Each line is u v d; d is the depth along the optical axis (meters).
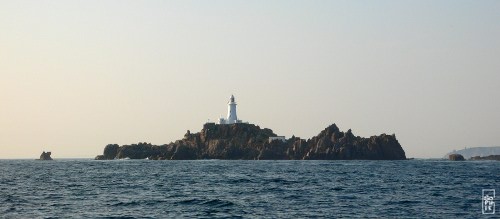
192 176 134.00
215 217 58.25
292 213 61.25
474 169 190.00
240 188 94.19
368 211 62.75
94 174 148.75
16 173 157.62
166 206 66.88
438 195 80.94
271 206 67.25
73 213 60.91
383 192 86.12
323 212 62.00
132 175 141.00
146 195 80.94
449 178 126.94
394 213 61.12
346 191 87.94
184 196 79.31
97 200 73.62
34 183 108.94
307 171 161.50
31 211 62.44
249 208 65.25
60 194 82.88
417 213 61.06
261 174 143.25
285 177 128.12
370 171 163.50
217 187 96.50
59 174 150.12
